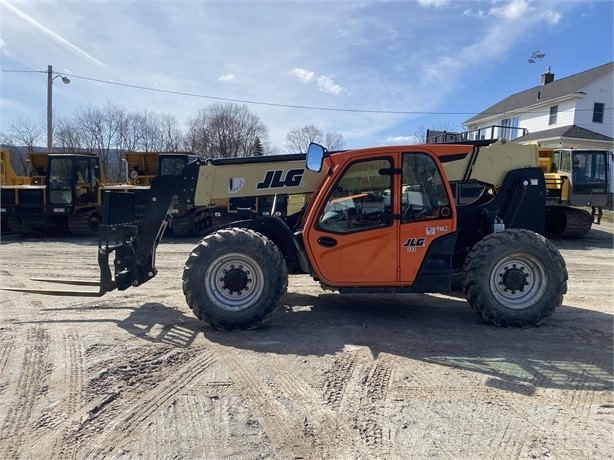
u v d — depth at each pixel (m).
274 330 4.77
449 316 5.32
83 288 6.69
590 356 4.14
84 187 13.38
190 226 12.96
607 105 26.05
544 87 30.81
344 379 3.64
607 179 12.96
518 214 5.47
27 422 2.99
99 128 38.25
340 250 4.83
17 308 5.56
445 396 3.38
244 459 2.62
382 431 2.92
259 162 5.21
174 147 40.78
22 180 15.95
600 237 13.57
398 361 3.99
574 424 3.01
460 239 5.53
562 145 25.02
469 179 5.39
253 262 4.71
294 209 7.03
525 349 4.29
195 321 5.07
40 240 12.60
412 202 4.82
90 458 2.62
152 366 3.84
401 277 4.84
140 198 6.24
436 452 2.70
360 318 5.22
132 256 5.26
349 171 4.79
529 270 4.88
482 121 35.09
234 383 3.55
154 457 2.63
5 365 3.87
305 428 2.94
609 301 6.15
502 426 2.98
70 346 4.29
